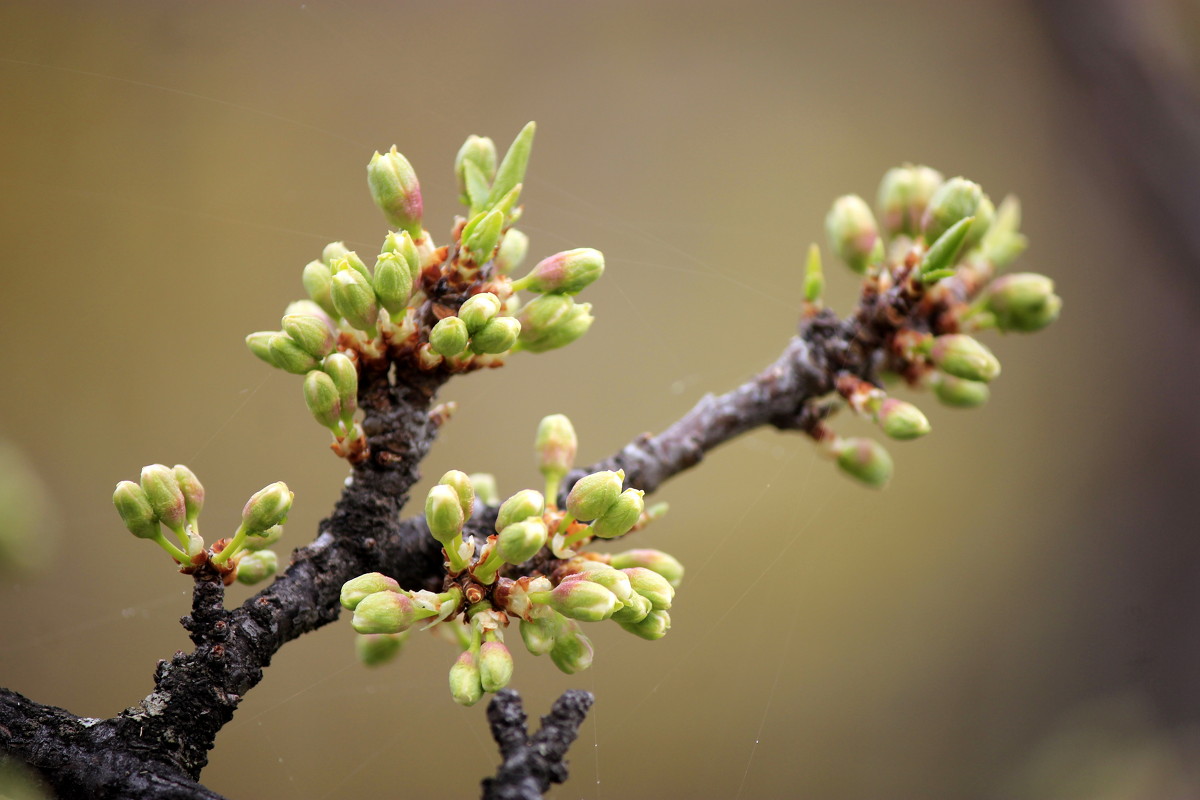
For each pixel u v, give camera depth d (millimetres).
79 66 583
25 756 331
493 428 636
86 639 522
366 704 543
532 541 333
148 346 583
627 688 600
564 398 658
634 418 657
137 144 596
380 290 340
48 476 547
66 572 531
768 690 633
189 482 337
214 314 596
